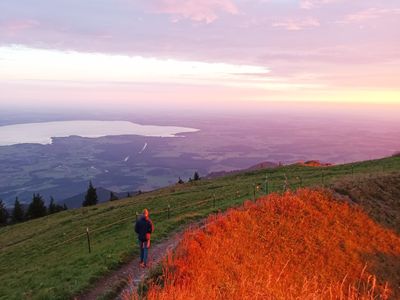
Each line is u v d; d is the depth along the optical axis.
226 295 16.38
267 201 34.66
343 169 61.56
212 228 26.89
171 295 14.66
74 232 42.56
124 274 21.50
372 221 35.38
